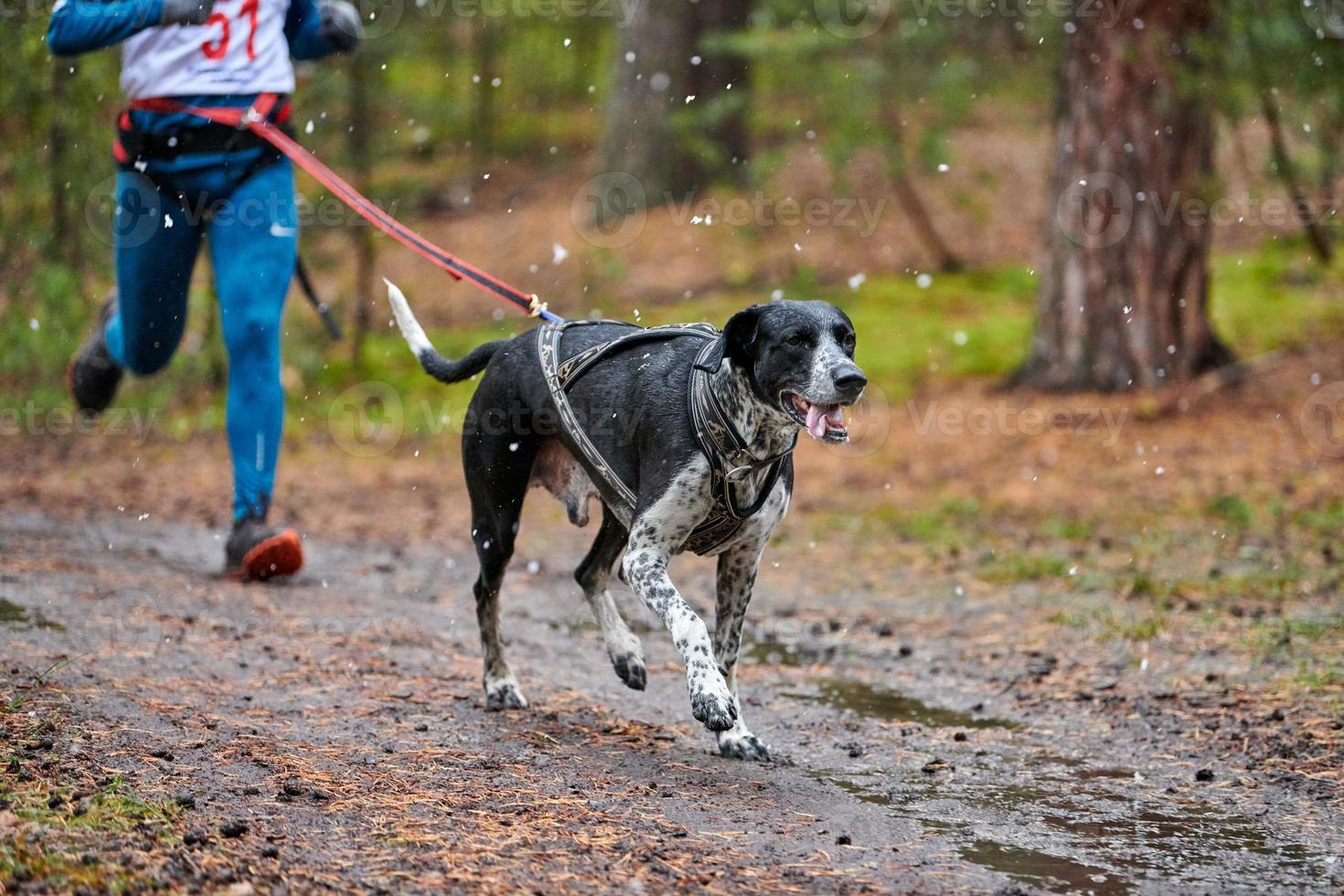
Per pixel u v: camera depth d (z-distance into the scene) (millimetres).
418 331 6934
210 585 8664
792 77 20797
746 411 5484
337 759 5355
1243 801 5453
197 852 4152
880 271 21953
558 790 5160
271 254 8477
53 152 14188
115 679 6227
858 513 12344
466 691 6703
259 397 8680
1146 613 8578
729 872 4398
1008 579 9820
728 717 5227
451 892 4066
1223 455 13234
